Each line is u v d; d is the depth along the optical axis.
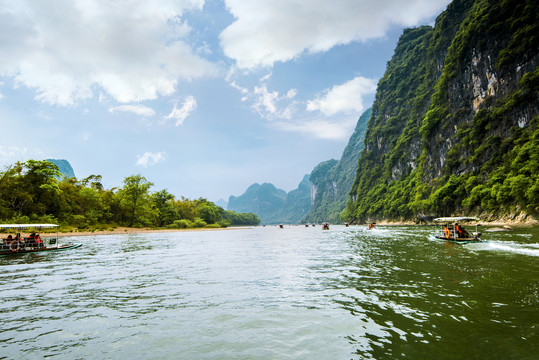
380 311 7.96
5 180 56.69
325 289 10.62
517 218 56.00
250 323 7.28
